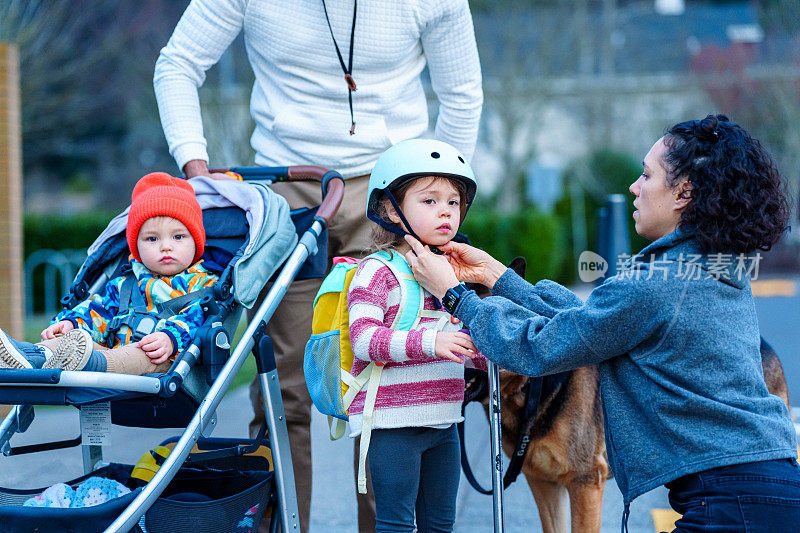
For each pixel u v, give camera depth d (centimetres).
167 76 422
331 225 417
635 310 277
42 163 3200
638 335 279
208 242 374
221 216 381
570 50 2777
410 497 317
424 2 405
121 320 348
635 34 3234
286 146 421
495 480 309
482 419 780
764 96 2731
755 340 285
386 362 314
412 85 427
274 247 362
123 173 3123
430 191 326
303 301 398
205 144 424
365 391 320
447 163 324
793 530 259
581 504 374
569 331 287
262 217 364
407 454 316
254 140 439
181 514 300
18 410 336
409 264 323
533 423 366
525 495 554
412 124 430
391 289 323
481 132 2977
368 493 400
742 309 284
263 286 366
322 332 330
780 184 286
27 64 1670
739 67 2830
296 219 398
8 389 282
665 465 275
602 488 376
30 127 1892
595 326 281
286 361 401
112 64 2250
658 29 3269
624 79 3025
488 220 2233
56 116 1939
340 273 331
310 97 414
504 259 2220
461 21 418
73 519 273
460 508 524
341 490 561
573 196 2636
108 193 3166
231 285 343
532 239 2222
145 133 2947
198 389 320
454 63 425
